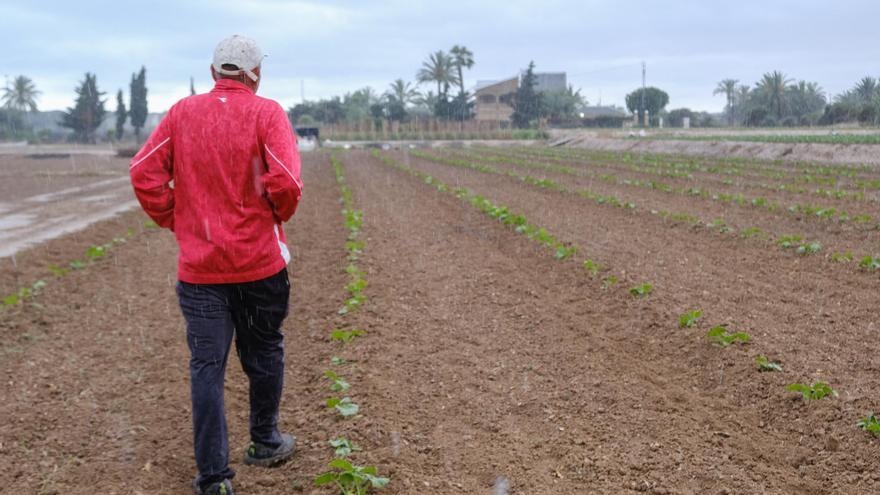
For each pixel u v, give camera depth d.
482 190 19.41
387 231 12.81
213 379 3.66
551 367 5.75
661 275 8.62
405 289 8.38
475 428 4.64
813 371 5.38
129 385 5.55
